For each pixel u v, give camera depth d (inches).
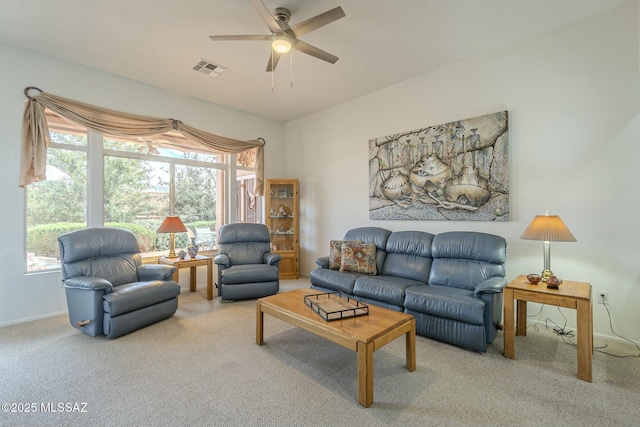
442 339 102.3
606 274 103.7
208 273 154.6
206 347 99.7
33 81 126.3
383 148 164.4
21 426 62.6
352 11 101.0
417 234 139.5
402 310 113.1
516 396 73.0
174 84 159.5
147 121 157.2
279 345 101.5
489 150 127.2
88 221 143.1
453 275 119.8
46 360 90.3
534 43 117.1
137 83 155.5
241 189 208.8
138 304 111.3
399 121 158.7
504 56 124.1
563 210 111.4
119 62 136.1
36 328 115.7
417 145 150.4
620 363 87.9
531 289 89.6
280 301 101.2
